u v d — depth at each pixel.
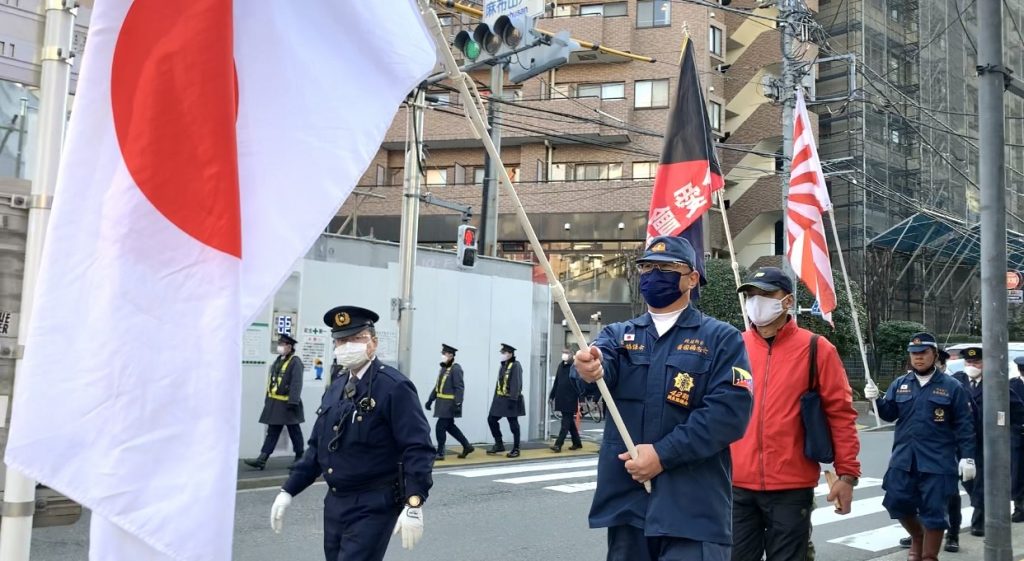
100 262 2.30
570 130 33.34
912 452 6.92
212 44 2.44
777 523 4.66
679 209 6.46
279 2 2.70
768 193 35.19
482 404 16.48
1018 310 36.44
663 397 3.41
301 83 2.71
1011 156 42.28
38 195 2.70
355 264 14.48
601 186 33.12
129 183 2.33
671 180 6.55
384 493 4.17
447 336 15.81
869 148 36.34
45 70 2.74
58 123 2.75
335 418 4.24
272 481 11.02
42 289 2.26
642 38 33.38
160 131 2.38
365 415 4.17
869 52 37.16
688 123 6.55
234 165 2.43
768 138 35.38
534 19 11.02
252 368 12.88
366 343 4.24
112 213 2.32
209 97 2.41
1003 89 6.23
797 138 10.20
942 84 39.66
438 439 14.20
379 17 2.85
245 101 2.63
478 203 34.19
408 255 13.95
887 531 8.70
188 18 2.43
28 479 2.59
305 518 8.77
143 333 2.29
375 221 34.50
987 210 6.16
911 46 39.00
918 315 37.16
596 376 3.26
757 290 4.82
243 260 2.56
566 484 11.60
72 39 2.87
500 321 16.88
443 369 14.35
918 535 7.15
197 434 2.29
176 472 2.26
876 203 36.25
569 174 33.97
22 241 2.71
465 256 14.64
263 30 2.67
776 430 4.70
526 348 17.47
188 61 2.41
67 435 2.22
